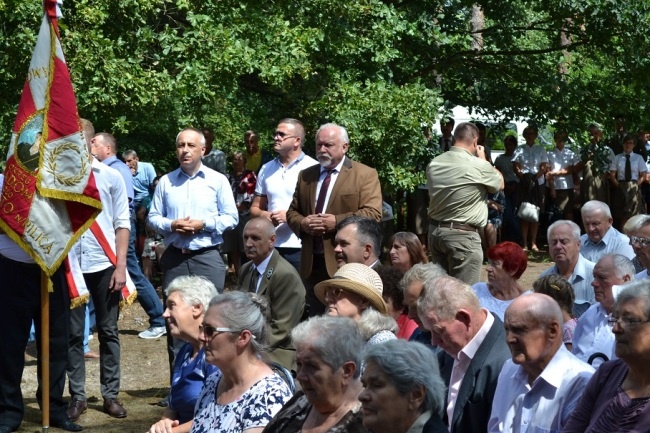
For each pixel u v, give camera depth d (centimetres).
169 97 1300
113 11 1218
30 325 767
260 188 885
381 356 394
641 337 409
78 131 771
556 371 457
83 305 811
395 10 1460
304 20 1370
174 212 841
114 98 1198
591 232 820
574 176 1736
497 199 1488
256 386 487
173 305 571
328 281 572
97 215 778
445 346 493
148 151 1731
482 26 1938
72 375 808
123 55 1228
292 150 874
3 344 755
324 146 797
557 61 1727
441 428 391
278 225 855
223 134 1841
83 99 1187
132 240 1070
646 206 1795
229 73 1262
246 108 1544
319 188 807
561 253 750
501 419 469
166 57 1260
